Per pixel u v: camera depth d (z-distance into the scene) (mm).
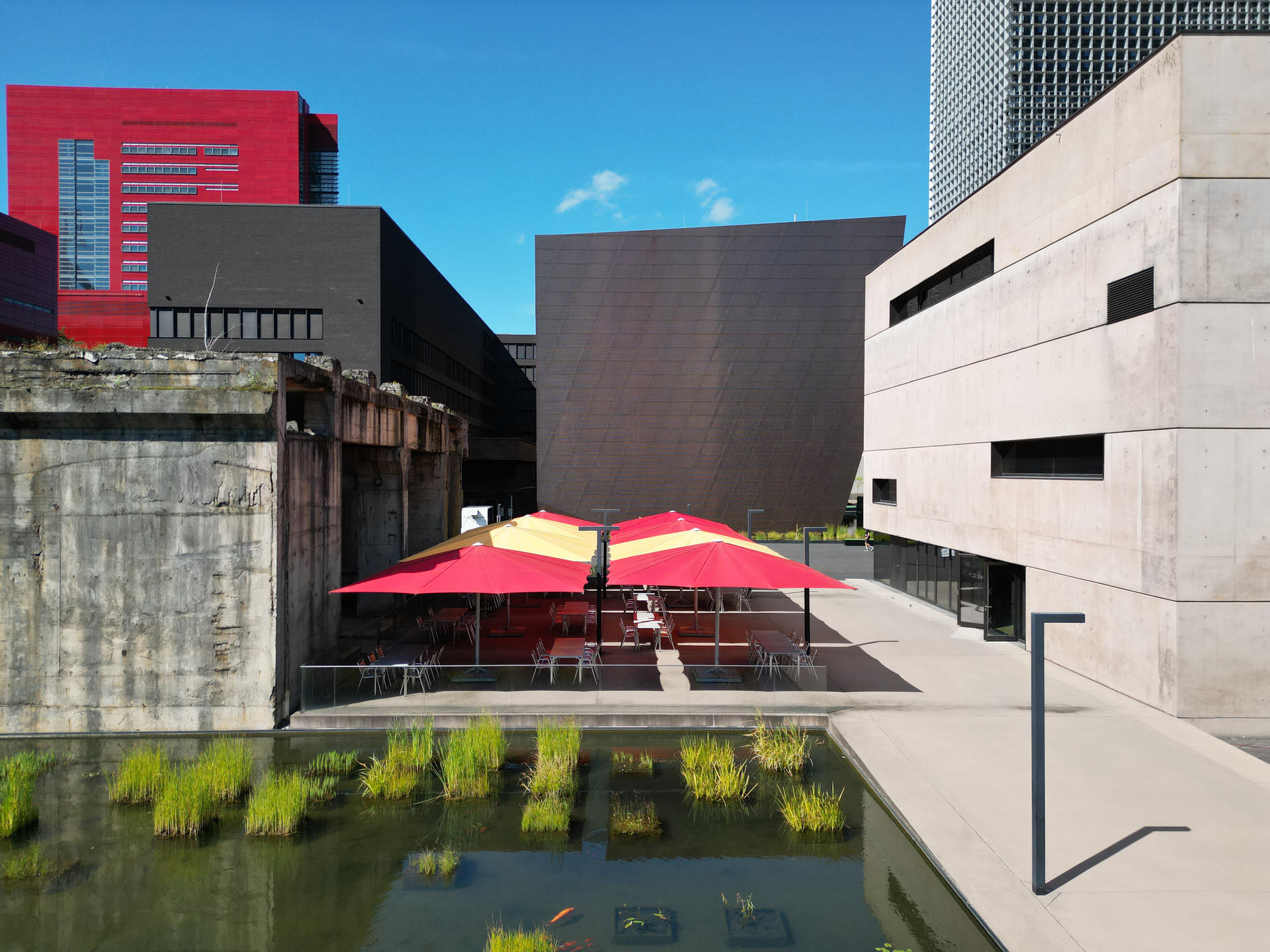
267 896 6914
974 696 12281
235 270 34281
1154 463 11492
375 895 6938
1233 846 7359
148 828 8242
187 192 106312
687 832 8195
